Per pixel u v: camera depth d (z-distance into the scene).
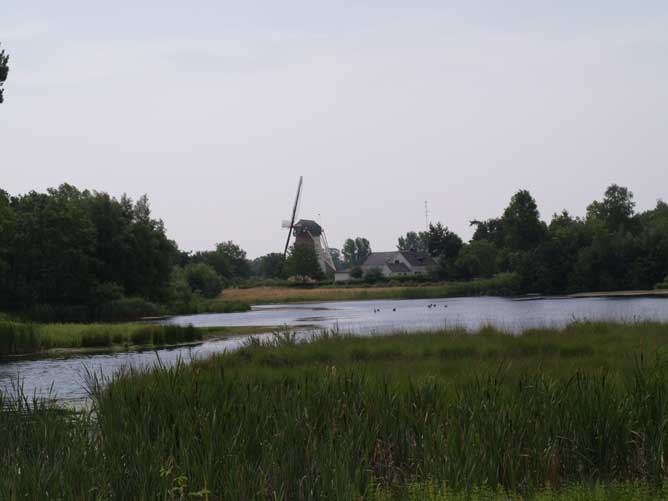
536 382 12.09
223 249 198.75
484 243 143.25
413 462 10.94
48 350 38.91
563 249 110.50
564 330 27.02
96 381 15.09
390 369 17.41
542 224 132.12
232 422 11.30
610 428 10.89
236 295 122.75
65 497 9.43
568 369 16.39
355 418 11.14
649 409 11.04
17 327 39.41
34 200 82.94
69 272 77.94
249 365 21.44
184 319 70.25
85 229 80.56
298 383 13.02
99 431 11.96
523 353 22.48
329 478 9.63
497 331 27.42
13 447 11.34
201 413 11.48
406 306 81.44
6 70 47.44
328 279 150.50
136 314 78.19
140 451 10.46
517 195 132.62
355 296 112.56
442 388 12.80
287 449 10.41
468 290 114.50
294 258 142.50
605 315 41.22
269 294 121.94
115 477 10.11
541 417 11.18
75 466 10.13
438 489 9.30
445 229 152.50
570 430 11.04
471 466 10.05
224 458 10.25
